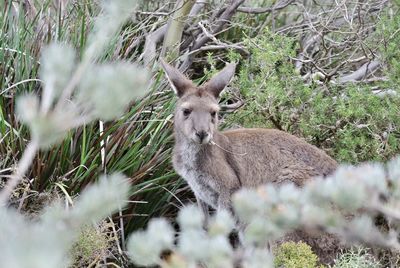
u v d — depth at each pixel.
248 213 5.69
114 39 11.59
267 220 5.65
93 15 12.64
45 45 11.30
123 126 10.62
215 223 5.78
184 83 10.61
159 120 10.85
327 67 14.30
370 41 13.20
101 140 10.35
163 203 11.29
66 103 8.80
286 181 10.40
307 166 10.45
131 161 10.60
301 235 9.85
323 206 5.71
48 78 4.79
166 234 5.53
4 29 11.82
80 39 11.16
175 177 11.34
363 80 12.57
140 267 9.99
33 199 9.59
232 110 12.41
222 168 10.32
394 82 11.51
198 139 9.91
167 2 15.05
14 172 9.55
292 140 10.72
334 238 9.82
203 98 10.28
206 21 13.86
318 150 10.70
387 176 6.57
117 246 9.91
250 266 5.86
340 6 13.35
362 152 11.24
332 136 11.78
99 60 11.14
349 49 14.26
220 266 5.46
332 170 10.48
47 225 4.95
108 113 4.81
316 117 11.62
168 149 11.17
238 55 12.23
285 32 15.21
